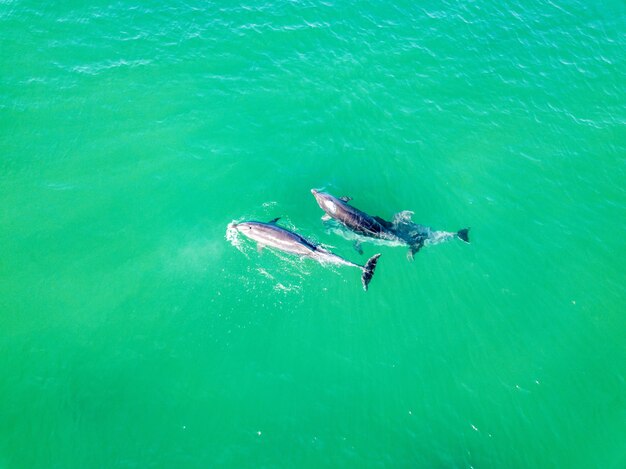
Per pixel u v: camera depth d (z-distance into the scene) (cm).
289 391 2539
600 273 2994
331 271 2884
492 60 3966
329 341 2695
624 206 3266
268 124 3456
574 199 3275
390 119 3547
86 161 3247
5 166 3188
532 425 2508
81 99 3519
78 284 2803
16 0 4044
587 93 3809
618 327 2814
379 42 4006
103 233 2991
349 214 2938
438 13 4269
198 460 2322
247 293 2780
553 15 4353
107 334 2650
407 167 3325
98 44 3831
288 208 3092
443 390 2591
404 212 3114
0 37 3800
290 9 4172
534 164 3416
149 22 3997
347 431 2448
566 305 2880
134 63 3741
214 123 3453
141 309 2733
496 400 2569
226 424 2430
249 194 3141
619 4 4400
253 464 2331
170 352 2611
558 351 2730
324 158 3309
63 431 2361
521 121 3622
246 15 4103
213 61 3784
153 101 3544
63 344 2605
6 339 2597
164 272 2855
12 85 3547
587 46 4125
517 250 3055
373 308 2811
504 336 2773
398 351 2695
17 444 2323
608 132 3600
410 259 2973
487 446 2445
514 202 3244
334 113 3541
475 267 2984
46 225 2997
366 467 2362
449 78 3825
